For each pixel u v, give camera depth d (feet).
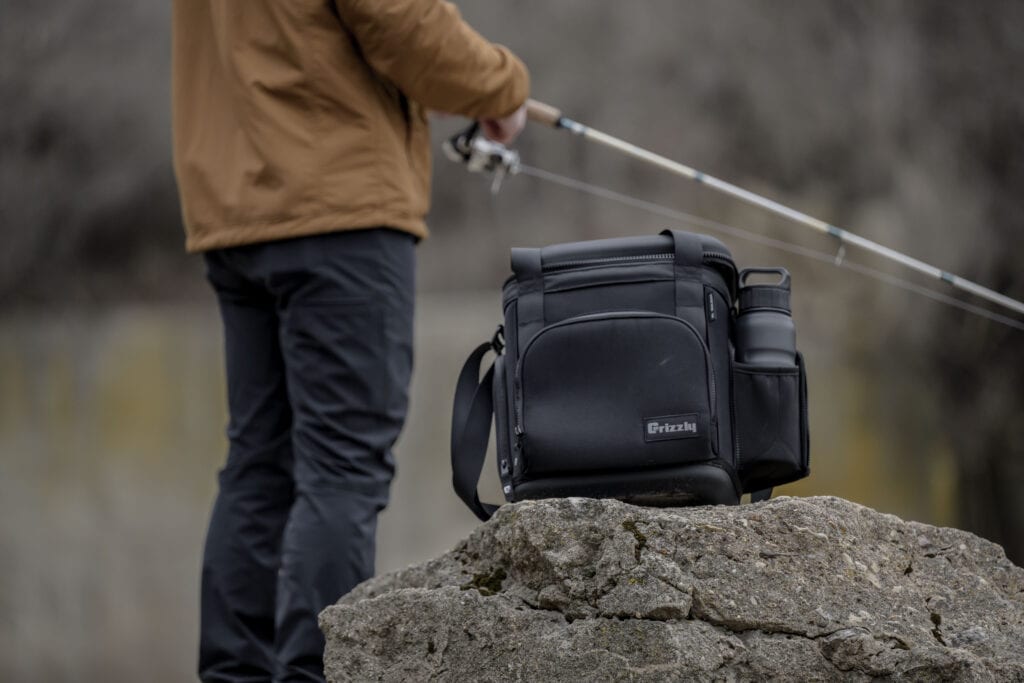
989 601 8.96
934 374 37.22
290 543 10.53
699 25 45.24
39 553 38.73
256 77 11.24
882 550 8.91
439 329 40.16
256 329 11.83
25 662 37.58
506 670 8.73
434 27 11.19
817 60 43.65
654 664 8.30
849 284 39.52
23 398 43.60
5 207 46.96
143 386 43.32
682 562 8.49
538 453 9.02
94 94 47.19
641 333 9.04
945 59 41.75
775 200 43.45
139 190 47.26
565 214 45.75
